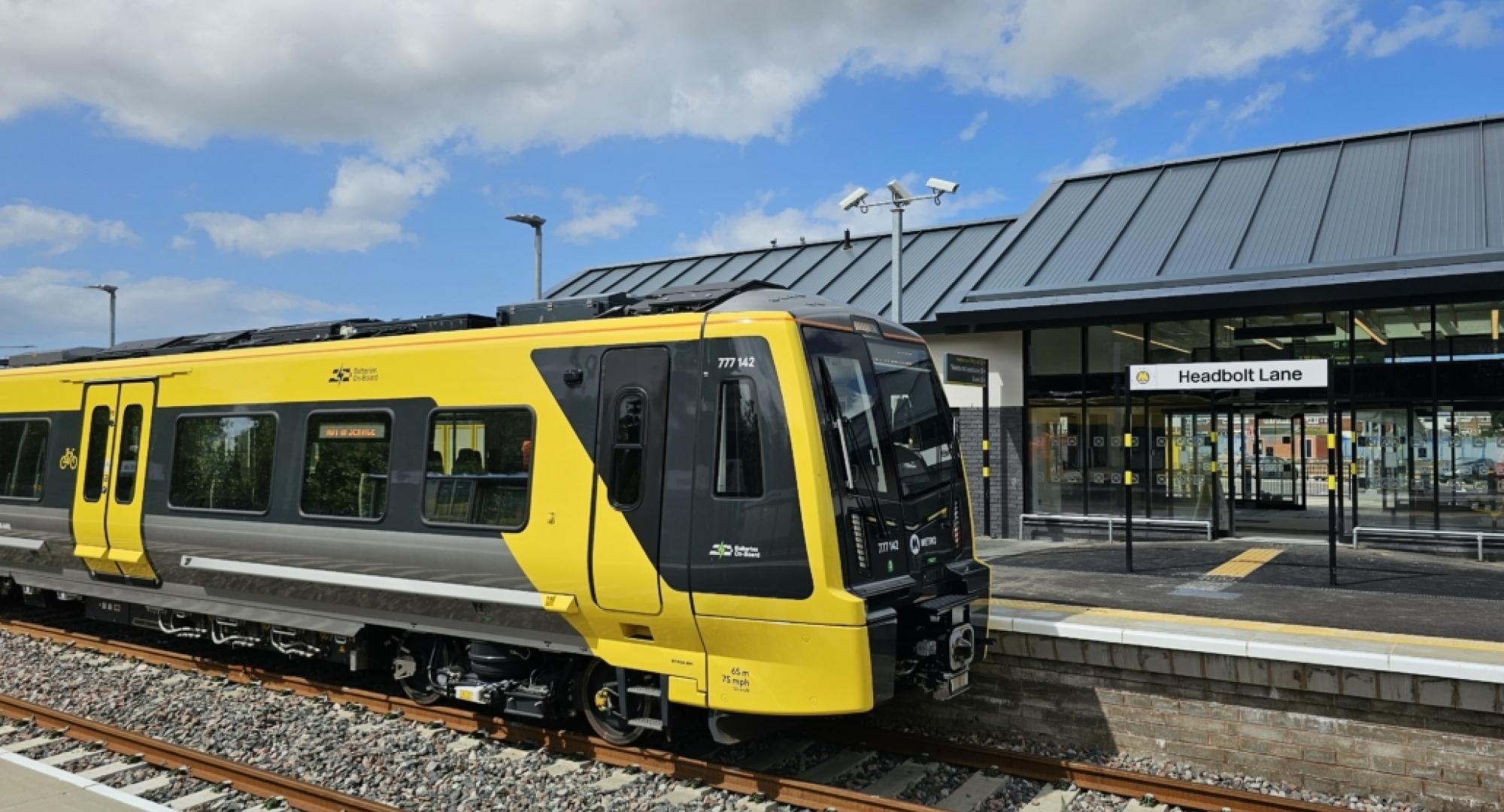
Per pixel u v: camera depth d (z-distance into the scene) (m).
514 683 7.60
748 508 6.22
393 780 6.86
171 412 9.59
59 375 10.79
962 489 7.73
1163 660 7.15
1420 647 6.75
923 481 7.19
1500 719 6.16
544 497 6.98
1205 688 7.09
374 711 8.48
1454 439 13.17
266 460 8.74
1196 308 13.73
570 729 7.86
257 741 7.73
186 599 9.70
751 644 6.27
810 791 6.27
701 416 6.43
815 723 7.91
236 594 9.20
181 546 9.34
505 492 7.21
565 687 7.58
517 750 7.43
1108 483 15.55
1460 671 6.20
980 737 7.91
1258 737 6.90
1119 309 14.23
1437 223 12.94
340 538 8.09
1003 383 16.30
